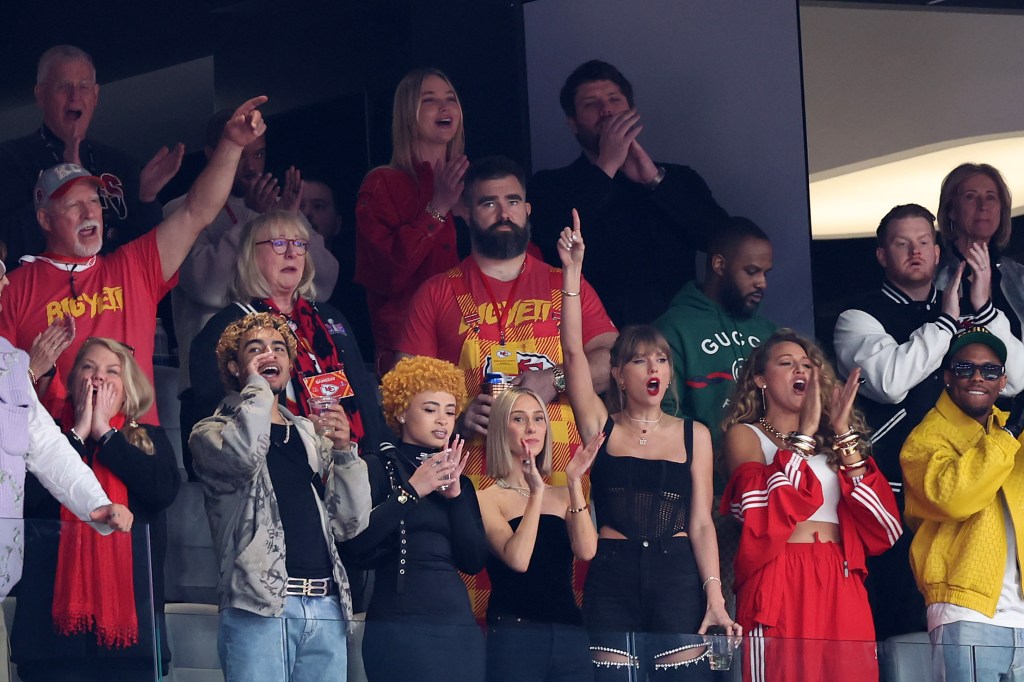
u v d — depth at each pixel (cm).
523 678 1755
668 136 2664
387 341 2402
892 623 2452
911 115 2833
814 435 2167
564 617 1928
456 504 1838
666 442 2130
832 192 2739
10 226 2241
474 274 2338
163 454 2003
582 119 2633
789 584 2088
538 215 2603
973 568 2233
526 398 2017
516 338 2302
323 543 1778
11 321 2072
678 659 1841
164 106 2464
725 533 2195
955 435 2392
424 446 1895
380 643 1705
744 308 2612
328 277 2464
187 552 2078
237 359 1875
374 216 2434
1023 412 2716
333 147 2534
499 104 2648
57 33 2409
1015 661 2016
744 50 2698
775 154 2700
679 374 2545
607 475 2098
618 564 2053
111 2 2444
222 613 1709
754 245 2636
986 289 2752
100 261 2134
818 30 2781
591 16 2656
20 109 2361
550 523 1973
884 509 2127
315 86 2553
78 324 2088
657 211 2622
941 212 2792
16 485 1717
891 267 2719
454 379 1933
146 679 1583
